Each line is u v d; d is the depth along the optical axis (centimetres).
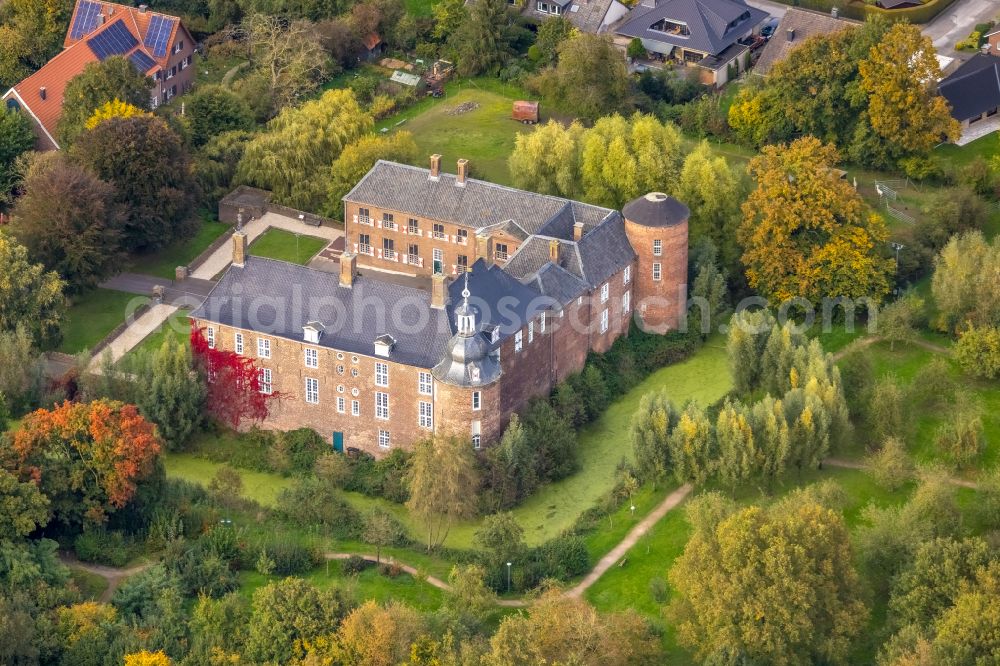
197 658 17688
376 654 17375
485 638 18200
